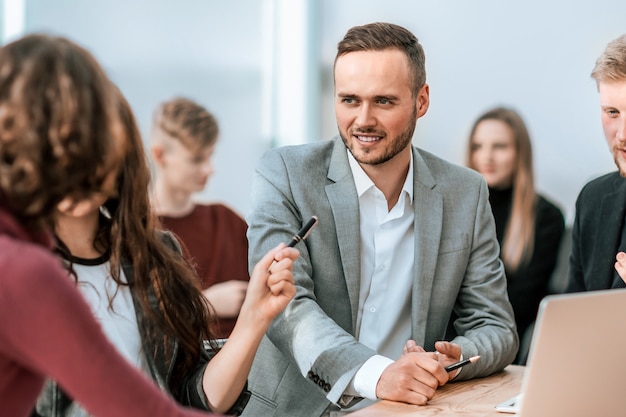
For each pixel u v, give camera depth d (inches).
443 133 188.2
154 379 69.6
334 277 91.4
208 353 78.4
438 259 93.9
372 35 88.4
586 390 65.0
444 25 187.9
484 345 89.7
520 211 170.4
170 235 75.2
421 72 91.4
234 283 164.2
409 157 94.3
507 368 94.7
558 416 64.6
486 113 174.4
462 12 186.1
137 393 47.9
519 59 182.1
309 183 92.5
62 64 47.7
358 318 93.0
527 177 171.9
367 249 93.4
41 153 46.3
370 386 79.5
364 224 93.4
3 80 47.0
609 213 110.0
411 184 94.7
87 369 46.3
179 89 177.0
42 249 47.0
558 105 179.6
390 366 79.7
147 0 171.2
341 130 90.0
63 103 46.8
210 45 181.9
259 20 191.0
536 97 180.9
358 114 88.2
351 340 83.7
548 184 178.4
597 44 177.2
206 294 161.2
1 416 46.5
